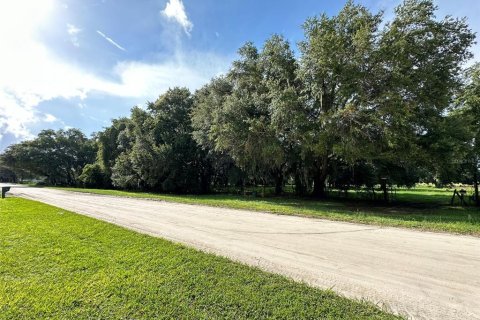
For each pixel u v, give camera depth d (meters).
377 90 14.38
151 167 30.64
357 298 3.76
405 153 14.66
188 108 33.84
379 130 14.70
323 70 14.94
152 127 33.88
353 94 14.84
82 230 7.85
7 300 3.63
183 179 30.88
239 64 23.12
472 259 5.34
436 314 3.37
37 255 5.48
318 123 16.19
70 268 4.77
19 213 11.59
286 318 3.25
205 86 29.47
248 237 7.20
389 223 8.95
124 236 7.08
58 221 9.43
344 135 14.34
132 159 31.69
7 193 26.91
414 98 14.80
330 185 25.53
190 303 3.60
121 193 25.31
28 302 3.59
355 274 4.62
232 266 4.88
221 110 19.88
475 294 3.89
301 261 5.26
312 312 3.37
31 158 64.44
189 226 8.72
